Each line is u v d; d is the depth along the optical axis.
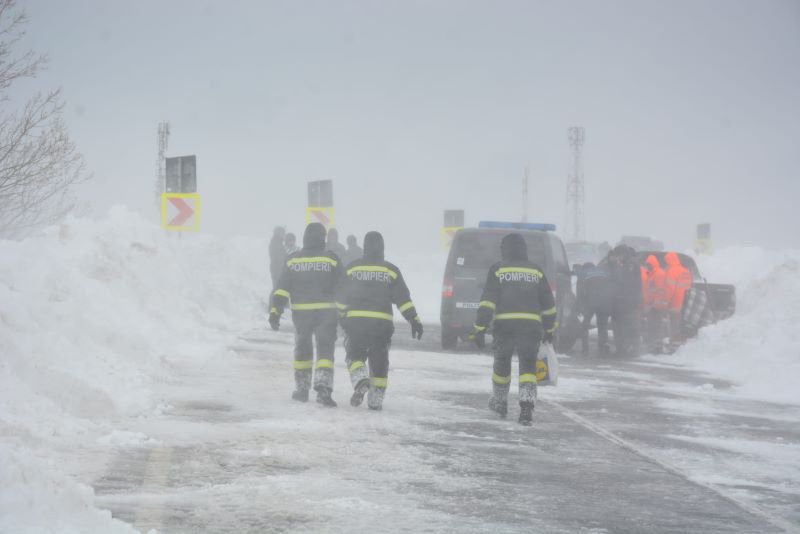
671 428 29.27
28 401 23.61
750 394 39.34
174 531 15.70
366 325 29.55
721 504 19.48
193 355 40.78
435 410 30.25
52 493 14.14
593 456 24.06
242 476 19.77
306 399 30.44
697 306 57.59
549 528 17.02
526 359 28.92
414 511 17.72
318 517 16.94
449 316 51.00
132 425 24.77
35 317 29.16
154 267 52.34
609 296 54.09
